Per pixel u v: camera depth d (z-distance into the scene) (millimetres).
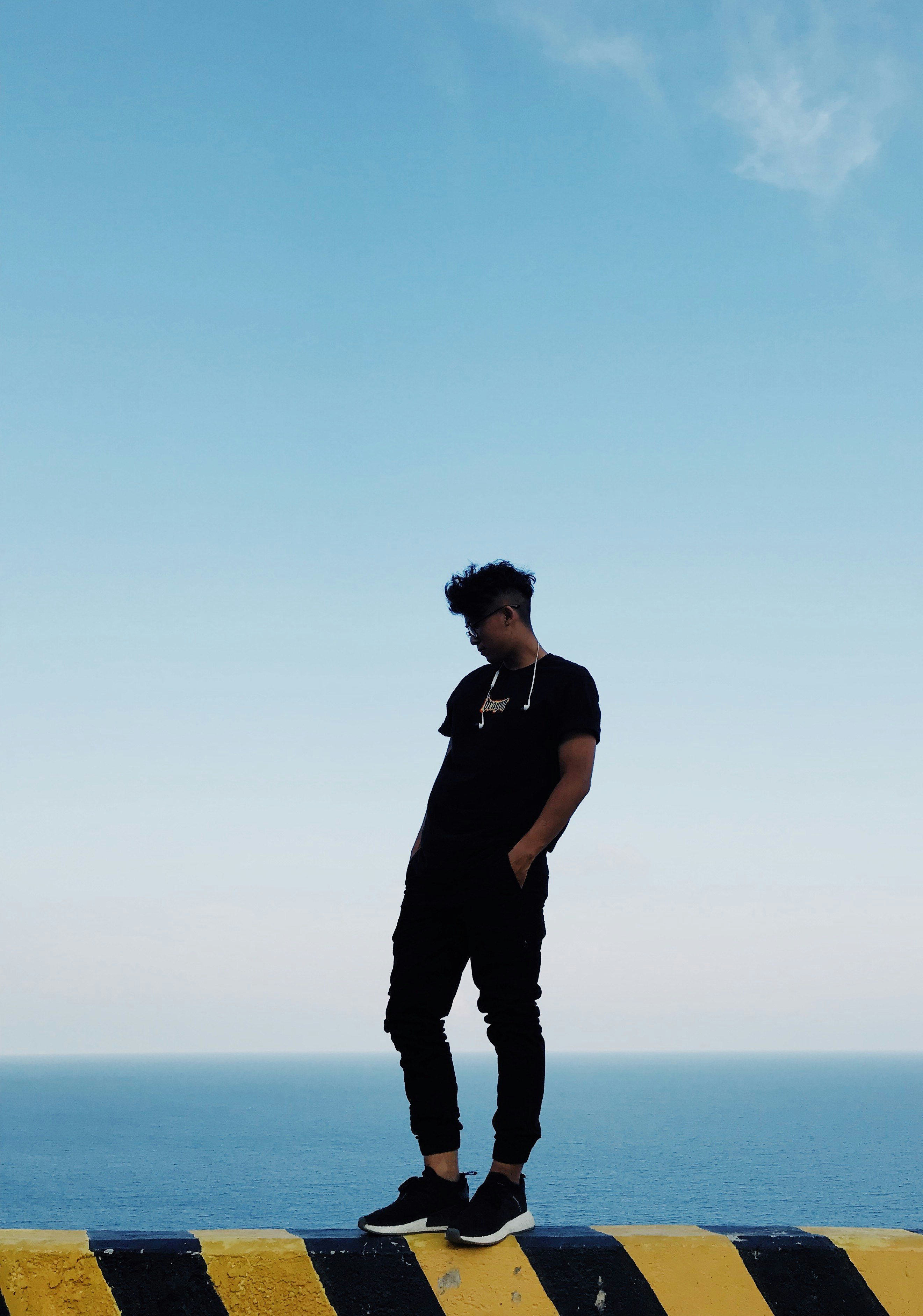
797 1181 124125
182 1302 1889
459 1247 2039
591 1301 1999
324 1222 98000
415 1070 2541
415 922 2652
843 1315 2031
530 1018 2475
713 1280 2039
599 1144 169500
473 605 2754
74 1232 2041
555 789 2607
